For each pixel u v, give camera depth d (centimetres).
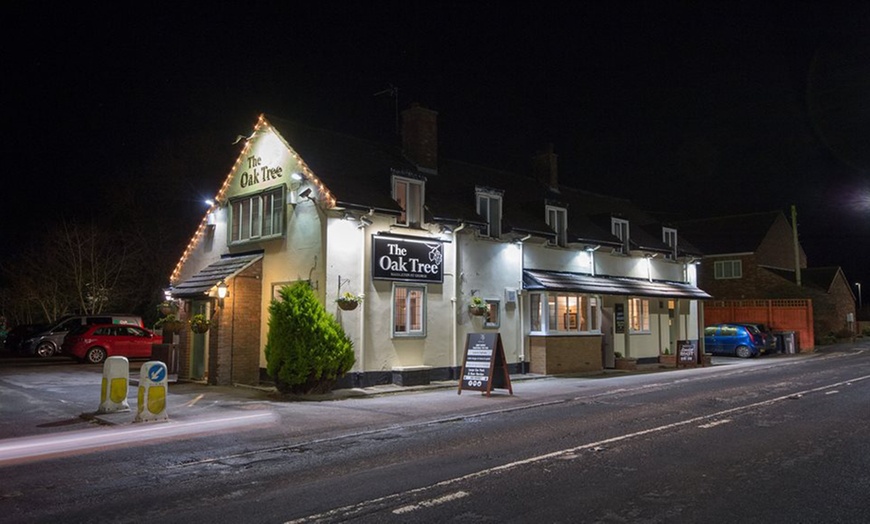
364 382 1725
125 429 1110
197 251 2202
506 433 1060
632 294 2438
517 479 755
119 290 3797
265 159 1945
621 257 2619
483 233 2084
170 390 1658
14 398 1490
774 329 3528
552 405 1408
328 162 1856
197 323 1738
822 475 768
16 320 4641
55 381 1845
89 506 667
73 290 3822
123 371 1282
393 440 1009
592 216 2670
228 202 2066
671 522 600
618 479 752
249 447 960
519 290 2164
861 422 1132
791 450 905
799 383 1770
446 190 2147
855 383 1747
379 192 1822
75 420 1207
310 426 1144
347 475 783
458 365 1955
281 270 1823
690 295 2773
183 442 1000
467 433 1065
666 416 1223
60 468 831
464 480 751
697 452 896
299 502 669
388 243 1797
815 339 4059
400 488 719
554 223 2353
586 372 2239
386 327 1791
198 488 732
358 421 1198
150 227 3897
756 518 611
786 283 4147
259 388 1694
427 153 2256
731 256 4400
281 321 1566
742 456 870
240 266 1827
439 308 1925
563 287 2177
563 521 603
